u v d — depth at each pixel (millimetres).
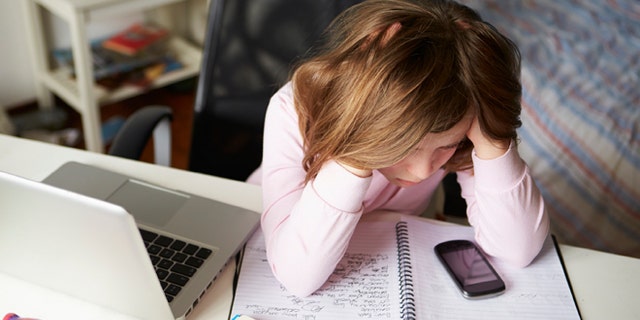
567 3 2232
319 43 1216
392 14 813
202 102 1343
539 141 1748
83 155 1135
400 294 907
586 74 1922
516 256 965
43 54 2279
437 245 991
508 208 956
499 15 2125
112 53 2324
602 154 1724
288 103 1047
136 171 1106
